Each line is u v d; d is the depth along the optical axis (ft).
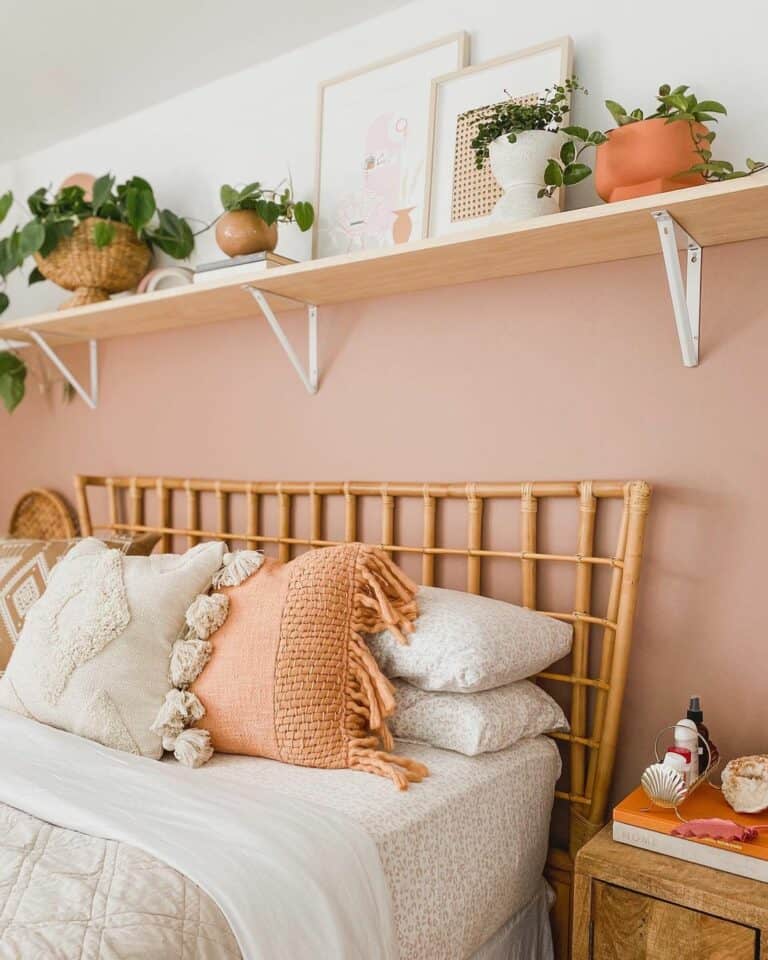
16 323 7.81
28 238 7.17
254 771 4.39
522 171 5.07
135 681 4.75
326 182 6.68
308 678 4.54
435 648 4.62
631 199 4.50
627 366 5.29
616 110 4.78
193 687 4.77
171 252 7.60
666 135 4.58
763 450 4.83
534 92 5.62
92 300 7.54
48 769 4.11
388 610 4.68
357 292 6.31
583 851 4.09
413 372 6.23
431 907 3.90
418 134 6.18
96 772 4.11
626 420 5.28
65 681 4.79
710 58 5.11
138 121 8.21
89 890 3.02
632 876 3.90
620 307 5.32
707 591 4.99
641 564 5.19
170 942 2.84
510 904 4.62
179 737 4.58
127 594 4.99
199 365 7.60
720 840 3.88
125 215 7.36
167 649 4.92
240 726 4.59
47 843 3.42
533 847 4.86
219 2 6.37
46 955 2.66
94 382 8.43
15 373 8.54
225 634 4.83
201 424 7.58
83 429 8.59
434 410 6.12
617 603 5.14
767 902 3.62
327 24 6.68
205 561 5.15
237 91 7.45
